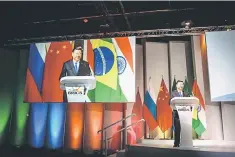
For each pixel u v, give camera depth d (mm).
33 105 8055
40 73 7172
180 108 4395
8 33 8227
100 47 7070
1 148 7668
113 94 6746
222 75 6586
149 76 8164
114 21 7855
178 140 4621
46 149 7695
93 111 7824
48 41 7938
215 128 7582
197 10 7398
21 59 8328
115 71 6875
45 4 7359
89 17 7512
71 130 7762
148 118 7812
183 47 8305
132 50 6938
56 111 7949
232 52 6648
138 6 7348
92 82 3971
